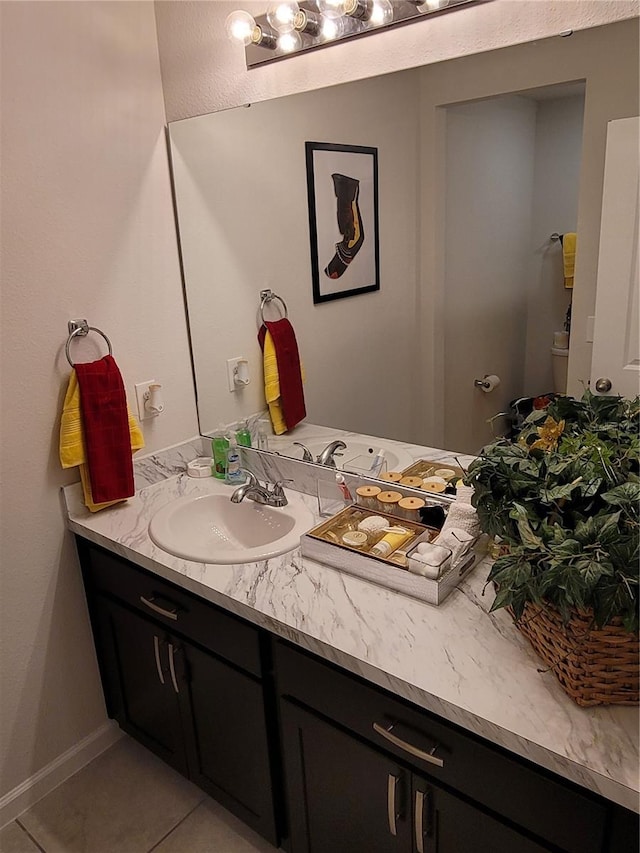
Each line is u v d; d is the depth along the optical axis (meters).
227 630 1.42
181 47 1.74
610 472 1.04
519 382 1.43
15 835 1.71
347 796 1.30
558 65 1.23
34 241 1.55
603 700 0.97
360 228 1.58
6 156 1.47
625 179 1.20
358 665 1.12
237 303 1.86
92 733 1.94
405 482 1.64
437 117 1.41
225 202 1.78
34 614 1.73
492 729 0.97
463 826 1.10
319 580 1.37
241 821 1.72
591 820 0.93
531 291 1.36
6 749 1.74
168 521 1.69
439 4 1.32
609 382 1.30
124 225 1.75
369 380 1.67
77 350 1.69
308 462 1.82
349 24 1.45
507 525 1.08
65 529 1.75
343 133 1.54
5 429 1.57
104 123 1.66
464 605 1.25
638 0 1.12
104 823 1.74
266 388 1.88
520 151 1.30
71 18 1.55
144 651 1.70
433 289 1.52
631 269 1.22
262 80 1.64
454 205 1.43
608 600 0.88
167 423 1.98
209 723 1.59
